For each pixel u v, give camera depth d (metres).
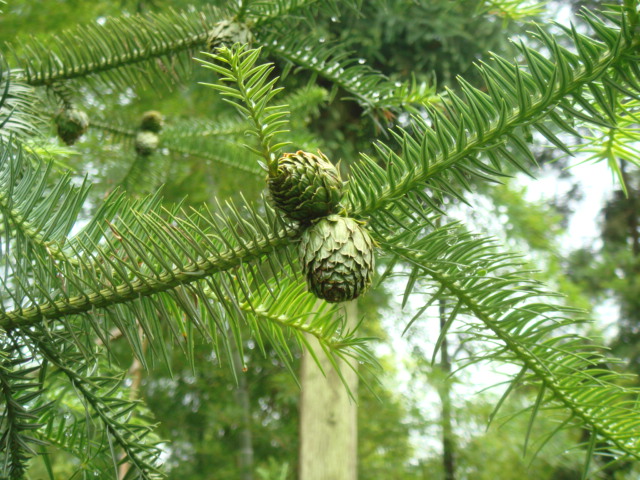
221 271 0.26
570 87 0.24
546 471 2.23
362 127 1.30
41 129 0.46
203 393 2.14
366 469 2.43
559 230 1.81
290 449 2.13
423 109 0.54
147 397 2.07
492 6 0.49
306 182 0.25
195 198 1.21
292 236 0.26
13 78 0.39
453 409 2.23
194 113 1.21
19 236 0.29
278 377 1.92
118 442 0.28
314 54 0.47
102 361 0.39
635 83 0.23
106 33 0.46
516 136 0.25
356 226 0.26
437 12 1.12
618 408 0.29
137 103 1.11
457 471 2.52
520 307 0.28
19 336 0.26
